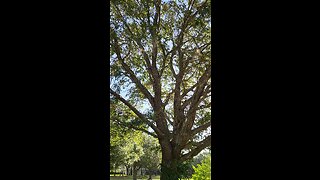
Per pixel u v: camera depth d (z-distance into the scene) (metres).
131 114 6.02
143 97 6.07
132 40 5.85
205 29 5.92
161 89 6.13
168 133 5.93
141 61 5.98
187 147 5.91
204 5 5.87
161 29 5.92
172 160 5.79
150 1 5.79
